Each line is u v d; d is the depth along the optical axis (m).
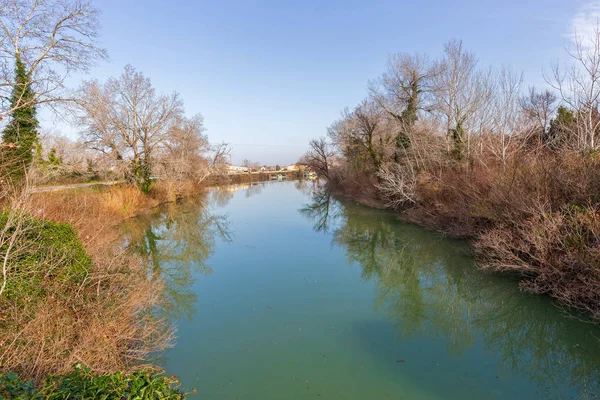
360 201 27.66
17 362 3.71
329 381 5.13
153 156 25.62
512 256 8.32
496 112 15.52
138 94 24.02
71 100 12.17
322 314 7.71
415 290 9.50
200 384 5.08
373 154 25.48
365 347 6.21
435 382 5.11
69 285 5.55
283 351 6.05
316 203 31.50
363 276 10.60
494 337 6.72
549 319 7.23
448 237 14.39
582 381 5.15
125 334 5.20
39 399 2.57
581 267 6.86
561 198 8.51
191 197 35.62
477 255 10.75
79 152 20.39
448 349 6.16
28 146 11.28
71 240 6.54
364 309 8.05
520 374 5.34
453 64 17.44
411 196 19.16
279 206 29.30
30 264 5.26
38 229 5.85
